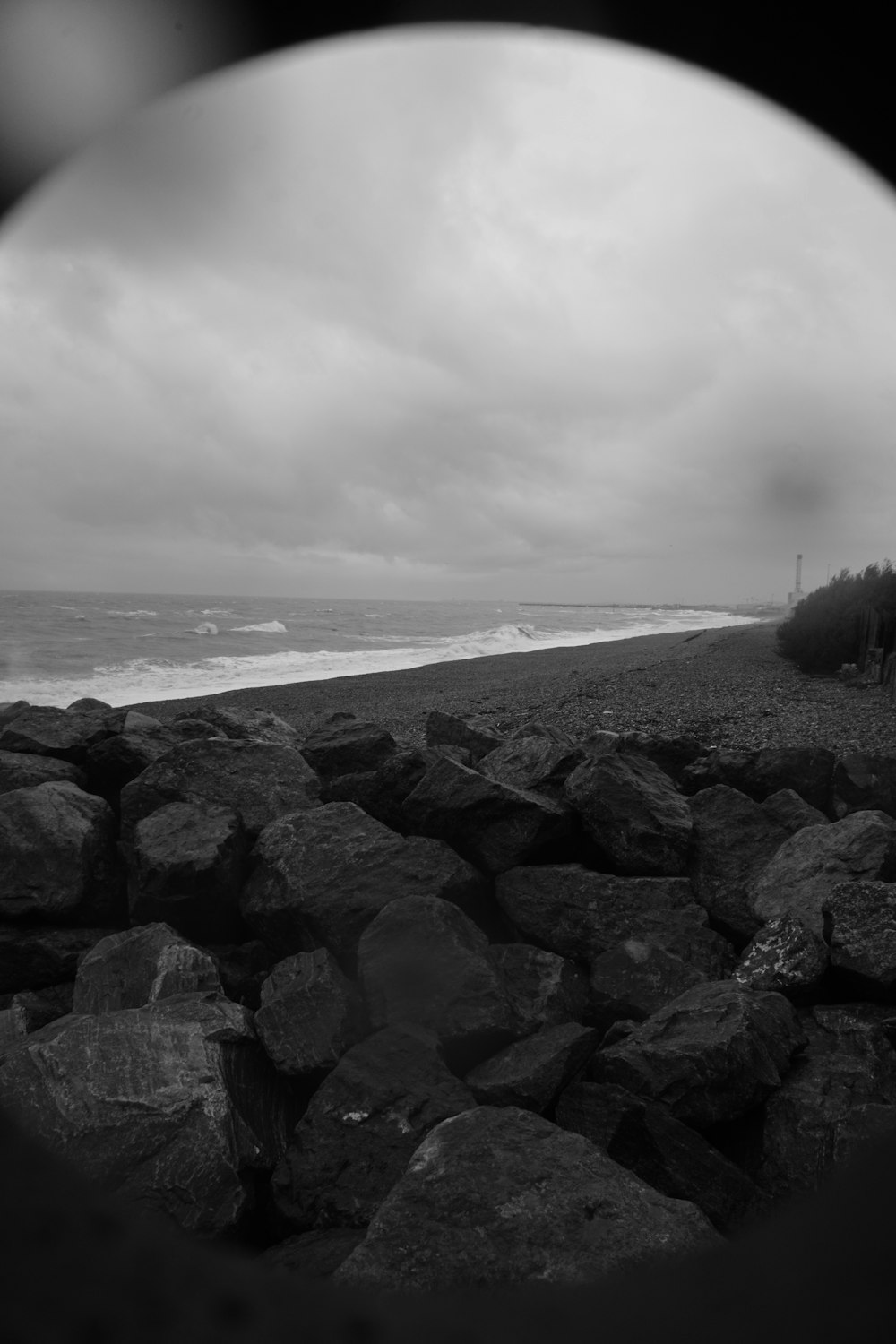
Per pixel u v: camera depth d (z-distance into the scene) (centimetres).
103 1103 300
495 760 677
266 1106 353
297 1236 286
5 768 712
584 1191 248
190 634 5147
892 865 491
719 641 3794
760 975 409
